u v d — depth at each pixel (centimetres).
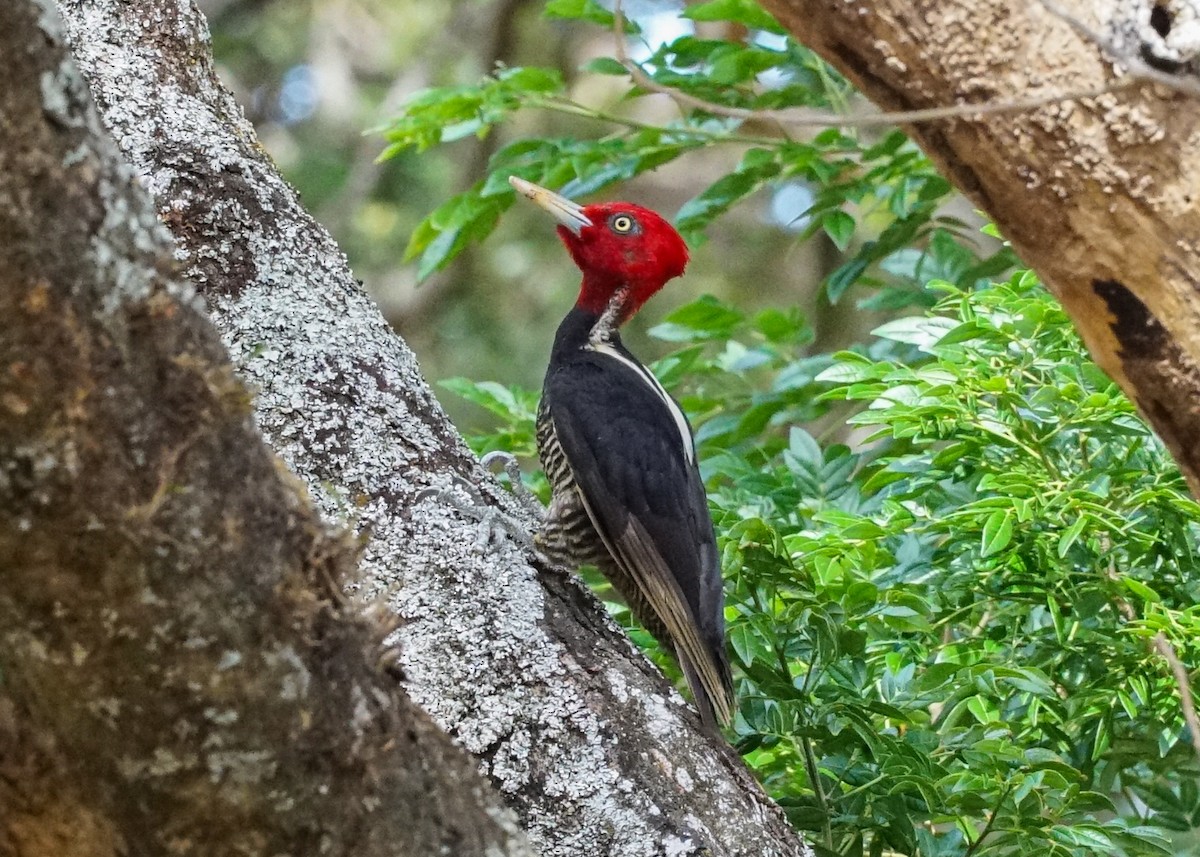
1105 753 870
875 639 848
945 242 1165
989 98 518
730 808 659
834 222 1111
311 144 2216
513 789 642
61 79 368
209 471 388
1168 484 830
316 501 703
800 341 1239
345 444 721
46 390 361
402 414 747
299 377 731
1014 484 798
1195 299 513
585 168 1175
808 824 797
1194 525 872
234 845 399
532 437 1100
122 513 372
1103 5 498
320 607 413
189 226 754
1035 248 541
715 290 2150
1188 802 885
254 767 394
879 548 856
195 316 396
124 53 803
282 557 404
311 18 2262
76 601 374
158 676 382
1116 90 486
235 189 771
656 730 668
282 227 775
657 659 927
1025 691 810
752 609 854
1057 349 851
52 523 367
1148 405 547
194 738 388
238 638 388
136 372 376
